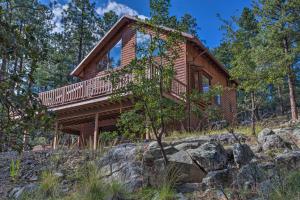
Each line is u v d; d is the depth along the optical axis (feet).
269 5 47.21
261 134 27.71
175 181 20.61
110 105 42.29
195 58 52.13
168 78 24.07
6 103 8.36
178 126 41.65
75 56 102.27
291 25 46.85
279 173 17.94
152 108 23.21
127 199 19.49
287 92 91.81
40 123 8.81
